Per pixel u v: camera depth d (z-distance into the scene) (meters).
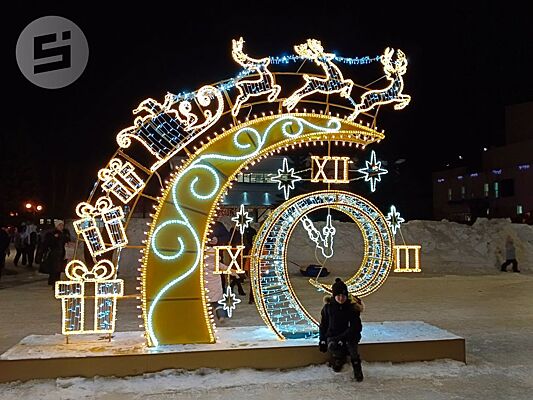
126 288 15.30
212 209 7.21
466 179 47.62
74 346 7.04
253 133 7.32
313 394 6.11
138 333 7.86
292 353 6.95
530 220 35.16
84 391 6.13
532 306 12.33
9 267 21.64
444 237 23.81
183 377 6.56
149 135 7.04
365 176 7.65
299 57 7.38
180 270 7.13
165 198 7.14
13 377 6.38
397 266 7.62
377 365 7.09
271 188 31.77
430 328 8.11
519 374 6.88
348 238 23.59
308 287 15.69
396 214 7.65
